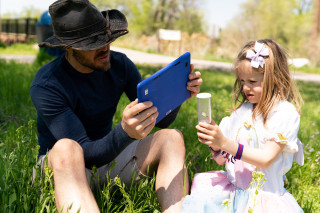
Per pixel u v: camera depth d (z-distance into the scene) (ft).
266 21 93.20
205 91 20.51
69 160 6.12
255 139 6.84
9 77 17.84
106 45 6.72
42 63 26.32
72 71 7.28
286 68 6.90
